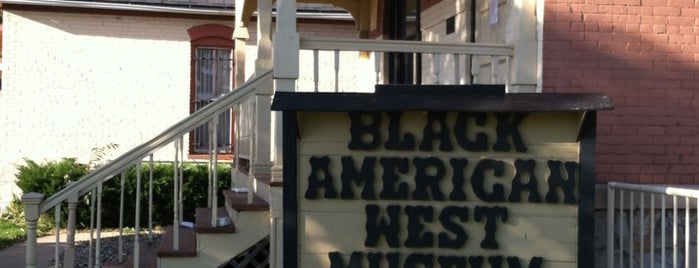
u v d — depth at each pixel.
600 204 5.88
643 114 6.05
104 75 13.16
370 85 10.51
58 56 13.00
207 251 5.74
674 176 6.10
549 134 4.91
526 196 4.92
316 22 13.89
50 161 12.60
